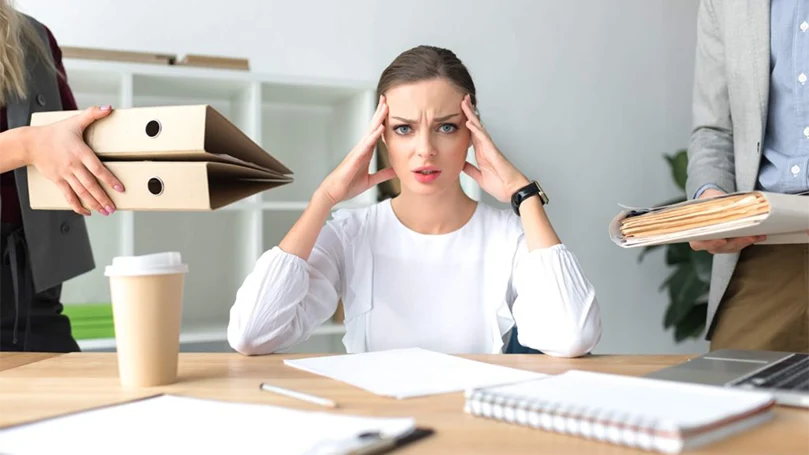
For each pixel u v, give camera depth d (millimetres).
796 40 1385
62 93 1701
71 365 934
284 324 1131
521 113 3170
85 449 528
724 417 522
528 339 1108
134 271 767
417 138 1164
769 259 1479
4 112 1476
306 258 1184
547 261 1117
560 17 3234
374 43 2947
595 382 665
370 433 537
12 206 1458
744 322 1510
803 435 541
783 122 1425
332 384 783
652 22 3387
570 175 3246
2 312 1455
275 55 2814
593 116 3287
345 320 1334
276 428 566
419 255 1305
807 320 1456
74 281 2555
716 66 1552
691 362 797
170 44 2680
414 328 1276
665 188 3400
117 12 2613
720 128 1565
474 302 1288
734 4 1456
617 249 3316
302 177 2895
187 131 859
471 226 1325
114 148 900
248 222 2480
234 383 796
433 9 3029
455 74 1173
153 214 2666
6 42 1406
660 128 3398
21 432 579
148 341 780
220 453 506
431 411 651
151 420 606
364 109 2570
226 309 2781
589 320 1049
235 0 2760
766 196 863
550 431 572
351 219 1345
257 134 2410
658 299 3369
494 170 1254
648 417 513
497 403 605
